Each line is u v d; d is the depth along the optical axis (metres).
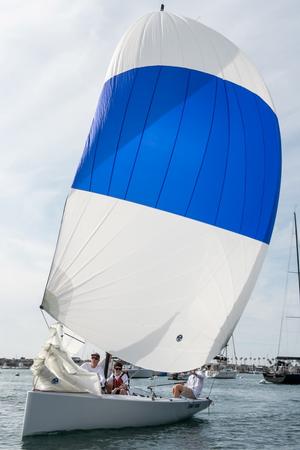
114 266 13.08
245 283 15.35
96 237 12.99
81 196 13.10
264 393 39.16
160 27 15.25
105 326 12.81
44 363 11.13
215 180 14.70
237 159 15.15
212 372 58.66
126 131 13.95
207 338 14.38
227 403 27.00
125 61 14.72
